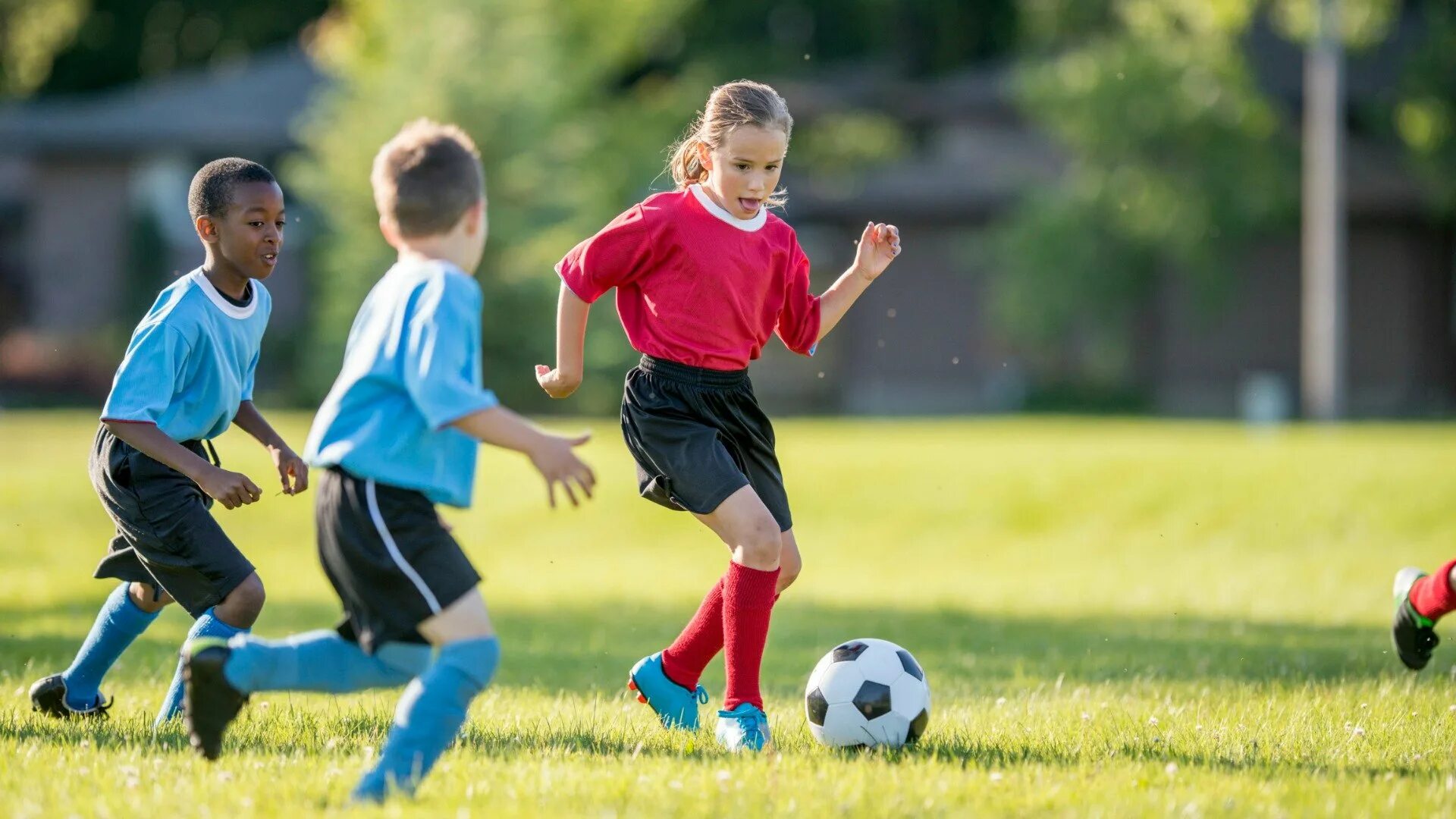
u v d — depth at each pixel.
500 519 53.09
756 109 16.28
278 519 51.19
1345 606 35.09
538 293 97.81
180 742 15.69
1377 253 111.50
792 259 17.22
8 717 17.03
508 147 99.50
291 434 62.44
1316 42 91.62
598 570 46.22
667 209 16.56
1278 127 105.56
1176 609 34.75
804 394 117.69
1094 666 24.22
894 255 17.97
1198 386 110.62
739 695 16.20
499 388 97.69
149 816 11.83
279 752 15.28
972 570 45.81
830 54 157.12
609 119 122.94
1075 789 13.25
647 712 18.92
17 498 49.97
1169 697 19.41
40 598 33.81
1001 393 112.88
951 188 114.50
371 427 12.25
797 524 52.59
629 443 16.81
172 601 17.30
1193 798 12.78
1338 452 55.16
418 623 12.23
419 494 12.45
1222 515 49.81
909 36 158.00
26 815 11.91
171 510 15.89
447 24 101.69
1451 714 17.97
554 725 17.39
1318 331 91.56
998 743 16.30
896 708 16.17
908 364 115.75
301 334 108.56
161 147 119.00
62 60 154.38
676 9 128.12
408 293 12.27
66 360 103.81
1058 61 111.00
